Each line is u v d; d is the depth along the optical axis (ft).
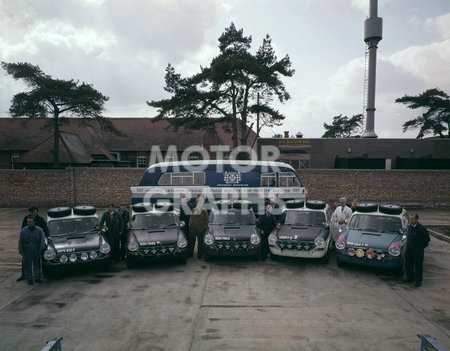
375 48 121.19
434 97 146.20
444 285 25.30
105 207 69.00
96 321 19.74
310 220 32.68
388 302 22.18
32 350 16.71
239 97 74.08
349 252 27.78
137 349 16.66
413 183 68.28
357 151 95.25
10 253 34.94
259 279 26.71
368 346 16.80
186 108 70.74
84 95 80.38
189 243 32.86
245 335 17.93
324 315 20.29
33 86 79.41
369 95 121.90
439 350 11.55
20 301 22.75
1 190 69.00
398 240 27.48
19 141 109.91
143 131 115.14
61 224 29.55
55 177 69.05
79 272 28.84
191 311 20.95
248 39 73.15
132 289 24.76
